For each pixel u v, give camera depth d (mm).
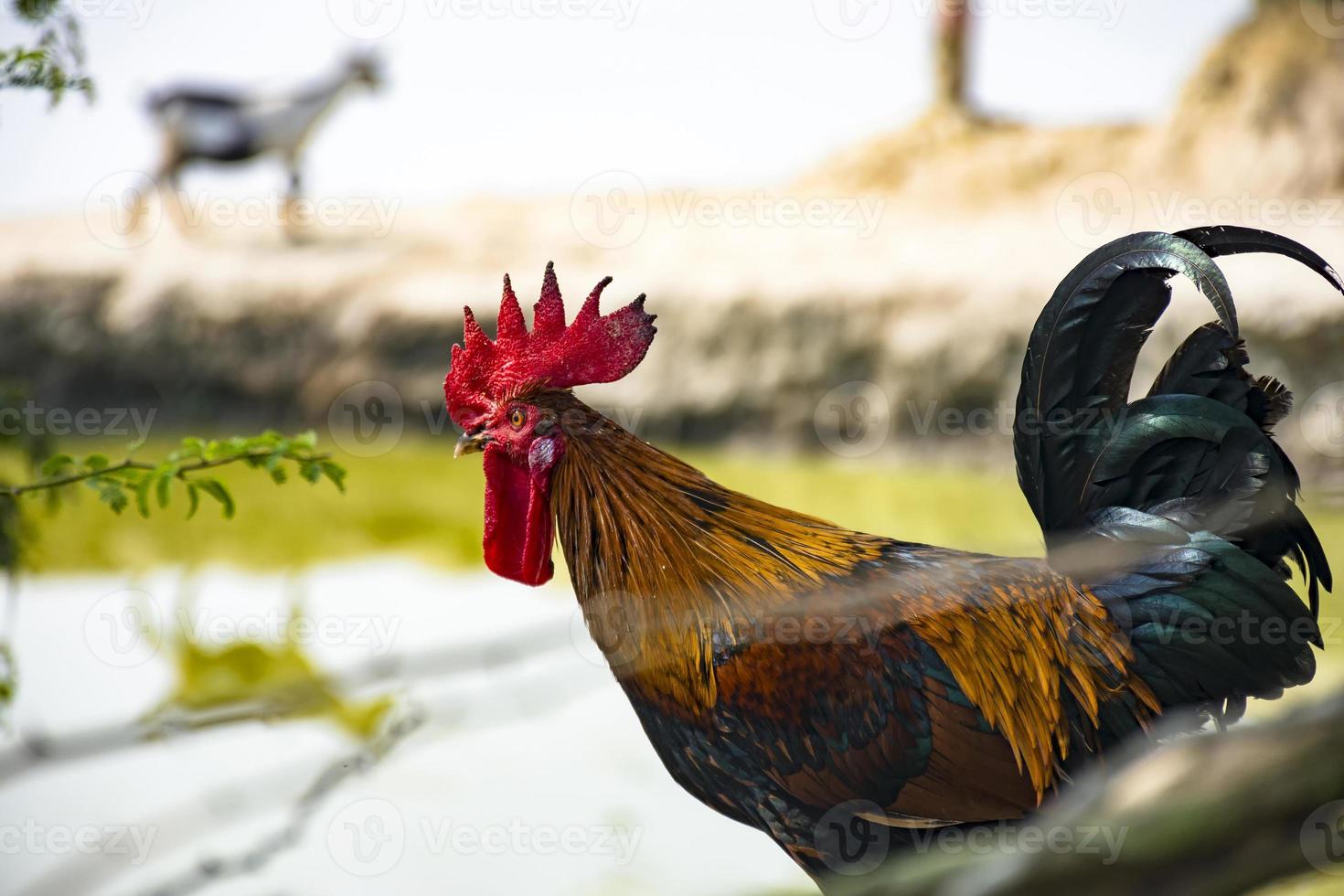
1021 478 3131
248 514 8102
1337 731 504
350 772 2572
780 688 2754
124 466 2646
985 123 13773
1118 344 3031
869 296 10109
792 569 2885
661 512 2934
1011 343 9750
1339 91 11688
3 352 10805
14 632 5816
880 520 7145
